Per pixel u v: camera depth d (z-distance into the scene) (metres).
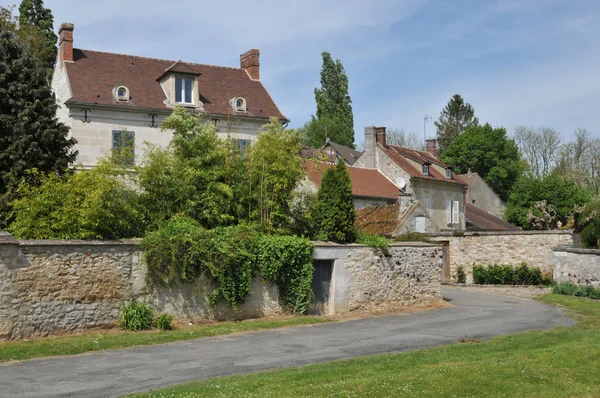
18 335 13.05
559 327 15.98
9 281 13.02
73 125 26.50
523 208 51.06
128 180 17.59
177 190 17.58
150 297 15.18
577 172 60.19
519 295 25.48
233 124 30.16
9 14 33.34
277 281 17.56
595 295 23.48
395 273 20.61
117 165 16.73
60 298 13.71
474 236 30.83
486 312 19.58
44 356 11.78
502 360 10.84
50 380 9.82
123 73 29.58
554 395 8.84
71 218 15.07
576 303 21.55
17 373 10.34
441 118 81.56
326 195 19.69
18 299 13.11
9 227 15.71
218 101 30.67
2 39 21.34
